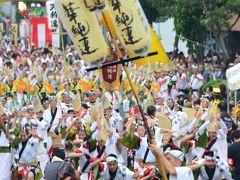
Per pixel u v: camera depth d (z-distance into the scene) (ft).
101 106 129.90
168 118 117.39
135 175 107.34
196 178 95.86
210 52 282.77
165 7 281.13
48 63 256.73
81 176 117.50
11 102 176.24
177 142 110.93
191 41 271.69
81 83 197.47
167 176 85.25
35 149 127.75
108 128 121.19
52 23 235.20
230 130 125.39
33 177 121.39
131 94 164.55
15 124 129.90
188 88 217.77
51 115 150.71
